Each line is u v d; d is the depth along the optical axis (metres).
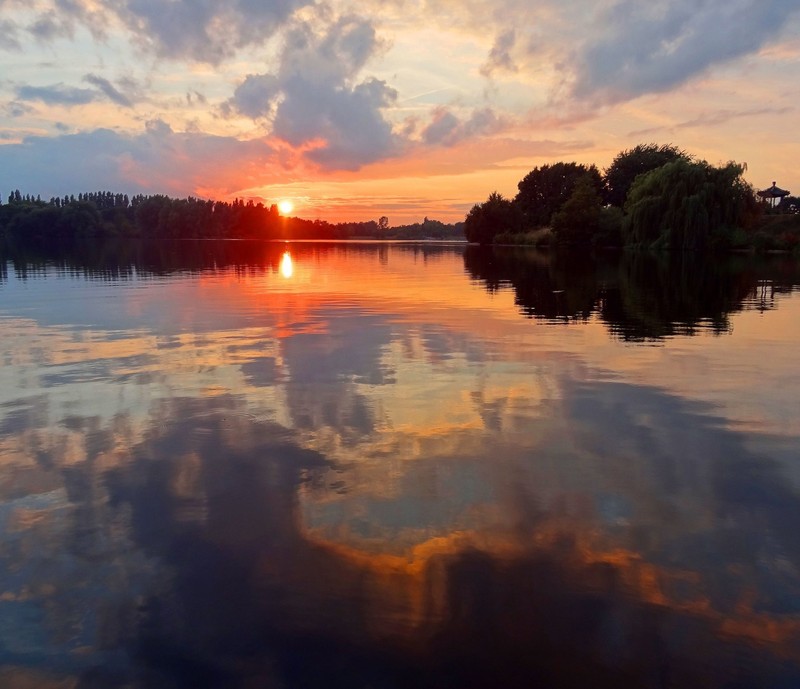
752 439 5.54
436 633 3.01
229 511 4.21
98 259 39.66
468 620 3.10
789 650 2.88
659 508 4.25
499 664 2.82
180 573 3.52
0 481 4.67
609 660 2.83
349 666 2.82
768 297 16.62
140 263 34.72
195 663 2.84
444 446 5.36
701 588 3.35
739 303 15.28
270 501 4.36
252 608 3.21
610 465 4.96
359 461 5.03
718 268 28.77
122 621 3.12
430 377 7.69
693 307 14.52
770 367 8.23
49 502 4.34
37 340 10.10
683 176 43.12
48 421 6.02
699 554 3.68
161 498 4.41
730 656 2.85
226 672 2.79
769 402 6.64
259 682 2.73
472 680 2.73
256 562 3.62
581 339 10.27
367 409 6.38
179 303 15.08
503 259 39.47
